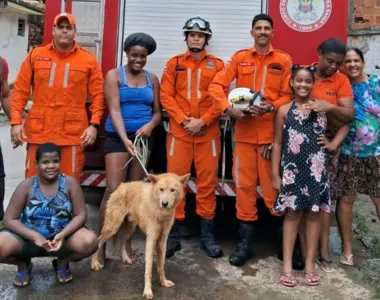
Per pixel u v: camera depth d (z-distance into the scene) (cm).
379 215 389
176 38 425
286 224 358
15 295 321
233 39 424
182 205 399
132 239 440
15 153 860
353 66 372
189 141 391
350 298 332
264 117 374
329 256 386
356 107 375
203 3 423
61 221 329
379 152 378
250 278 362
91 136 369
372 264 392
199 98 392
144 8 423
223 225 488
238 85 388
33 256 329
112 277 354
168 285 340
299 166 347
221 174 430
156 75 427
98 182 418
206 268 378
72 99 368
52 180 326
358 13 730
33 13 1566
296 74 349
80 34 422
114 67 422
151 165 442
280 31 416
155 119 390
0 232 322
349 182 381
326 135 372
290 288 346
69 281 342
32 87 382
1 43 1502
